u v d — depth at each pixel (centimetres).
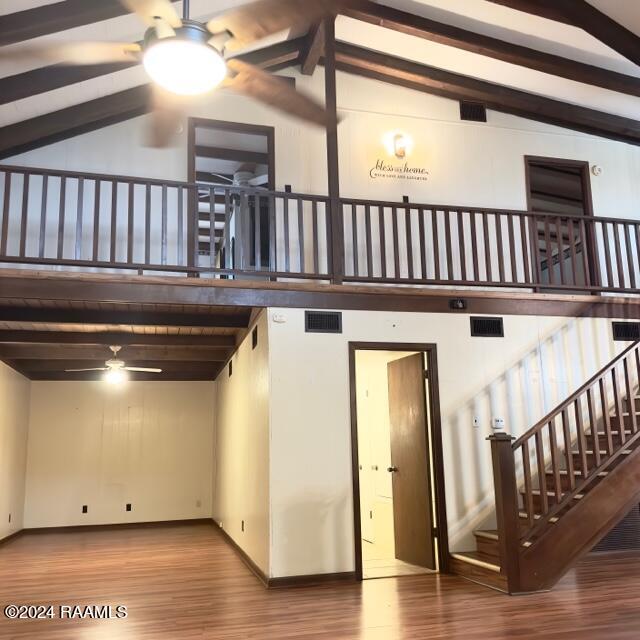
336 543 530
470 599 460
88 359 807
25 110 577
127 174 646
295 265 661
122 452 991
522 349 617
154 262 640
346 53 680
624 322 658
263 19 289
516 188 743
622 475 507
